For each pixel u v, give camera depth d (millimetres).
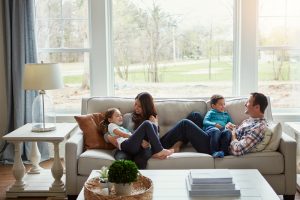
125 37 4965
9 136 3732
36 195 3793
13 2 4605
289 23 4797
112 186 2674
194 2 4887
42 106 4004
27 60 4699
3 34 4746
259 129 3613
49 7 4922
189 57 4961
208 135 3842
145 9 4926
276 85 4891
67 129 3986
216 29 4902
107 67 4887
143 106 4020
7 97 4770
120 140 3725
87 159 3527
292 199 3600
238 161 3555
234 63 4902
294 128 4035
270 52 4844
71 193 3557
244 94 4801
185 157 3582
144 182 2754
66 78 5004
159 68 4992
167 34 4938
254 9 4660
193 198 2658
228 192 2695
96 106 4160
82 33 4941
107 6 4867
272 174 3561
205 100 4438
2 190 4004
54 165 3758
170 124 4168
